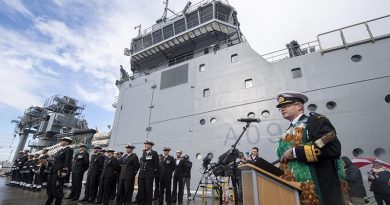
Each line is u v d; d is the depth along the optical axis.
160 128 11.92
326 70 8.39
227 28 12.37
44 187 11.82
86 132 19.69
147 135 12.27
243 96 9.86
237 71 10.48
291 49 9.74
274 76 9.41
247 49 10.62
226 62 11.00
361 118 7.30
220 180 6.86
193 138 10.55
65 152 5.63
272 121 8.84
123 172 6.81
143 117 12.91
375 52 7.75
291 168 2.02
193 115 10.98
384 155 6.70
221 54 11.32
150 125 12.39
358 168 6.16
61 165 5.50
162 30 14.24
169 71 12.94
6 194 8.36
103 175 7.57
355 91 7.66
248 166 2.27
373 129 7.05
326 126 1.88
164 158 7.66
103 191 7.46
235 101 9.99
